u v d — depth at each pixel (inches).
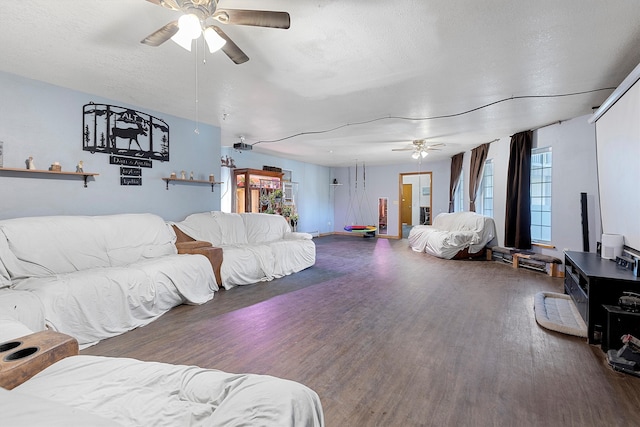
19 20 77.8
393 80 114.4
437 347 91.0
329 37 84.7
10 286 93.4
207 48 92.8
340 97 133.4
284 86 121.4
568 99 133.6
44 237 106.9
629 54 93.6
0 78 109.7
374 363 81.9
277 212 293.0
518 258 195.0
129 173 147.8
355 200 393.7
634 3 69.6
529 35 83.3
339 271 191.3
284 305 128.0
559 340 95.7
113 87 125.3
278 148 261.9
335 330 103.0
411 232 287.7
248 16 63.9
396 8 71.8
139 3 71.4
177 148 168.7
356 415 61.7
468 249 227.8
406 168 356.5
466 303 130.3
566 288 136.3
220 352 87.7
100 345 92.6
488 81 114.7
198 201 182.1
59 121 124.5
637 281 89.3
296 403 36.7
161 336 98.5
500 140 218.8
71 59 100.3
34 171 114.3
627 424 59.5
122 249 127.9
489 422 59.8
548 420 60.4
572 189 163.5
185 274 126.2
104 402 39.6
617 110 110.3
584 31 81.3
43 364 47.5
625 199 106.5
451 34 83.0
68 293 90.5
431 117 163.2
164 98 138.6
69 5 71.8
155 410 38.4
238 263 156.5
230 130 197.9
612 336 85.9
